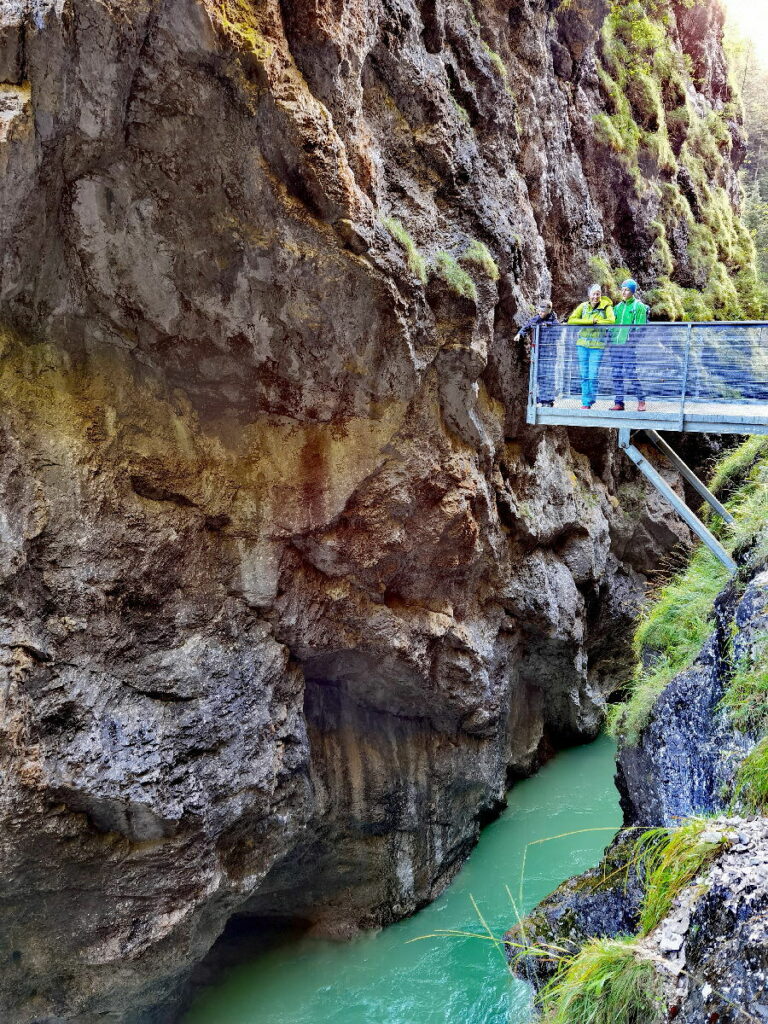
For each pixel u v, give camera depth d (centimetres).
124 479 621
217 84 539
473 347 793
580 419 808
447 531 823
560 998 378
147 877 633
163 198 580
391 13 709
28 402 566
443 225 818
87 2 478
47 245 566
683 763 608
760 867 345
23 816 551
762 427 679
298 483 724
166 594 645
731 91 2272
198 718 654
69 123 524
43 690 566
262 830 732
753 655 513
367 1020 746
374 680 857
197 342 652
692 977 328
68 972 630
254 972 827
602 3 1234
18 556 550
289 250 611
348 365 697
